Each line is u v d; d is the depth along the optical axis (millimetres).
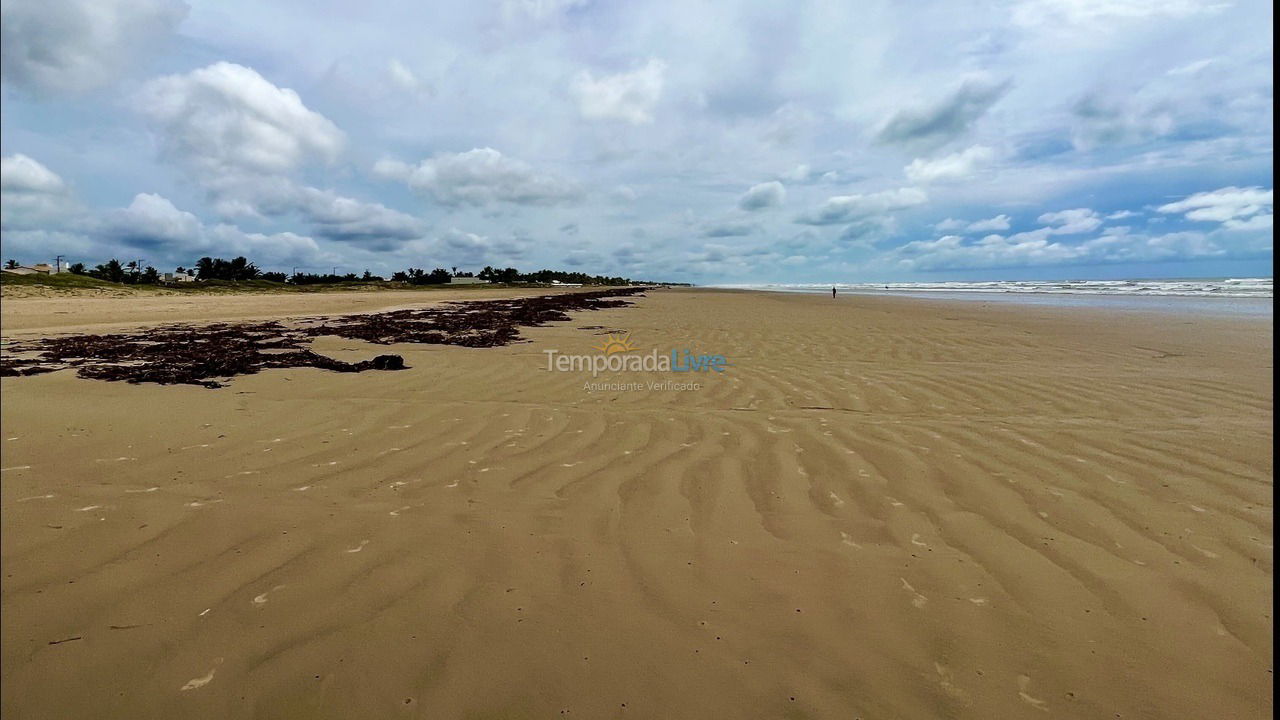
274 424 5430
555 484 4117
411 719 2059
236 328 14273
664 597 2766
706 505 3785
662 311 24094
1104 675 2266
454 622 2555
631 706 2129
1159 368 8906
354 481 4094
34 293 31984
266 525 3396
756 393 7219
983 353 10695
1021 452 4812
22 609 2574
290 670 2258
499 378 8023
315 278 78500
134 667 2268
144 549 3094
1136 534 3357
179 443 4809
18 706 2084
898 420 5875
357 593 2754
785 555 3156
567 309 24547
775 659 2365
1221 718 2061
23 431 4988
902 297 39281
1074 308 23094
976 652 2396
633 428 5531
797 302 32875
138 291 39812
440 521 3502
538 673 2271
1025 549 3201
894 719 2076
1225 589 2797
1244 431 5387
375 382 7547
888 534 3389
